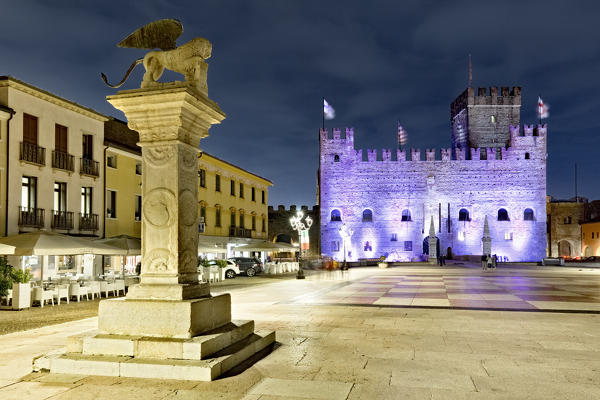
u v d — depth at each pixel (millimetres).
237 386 6043
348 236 69812
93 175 27859
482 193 69312
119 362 6453
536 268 48469
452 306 14812
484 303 15703
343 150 70938
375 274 36719
